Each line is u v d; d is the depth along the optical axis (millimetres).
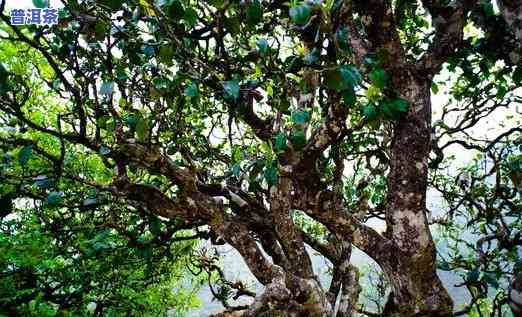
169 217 3383
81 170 5742
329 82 2414
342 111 3162
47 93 5766
